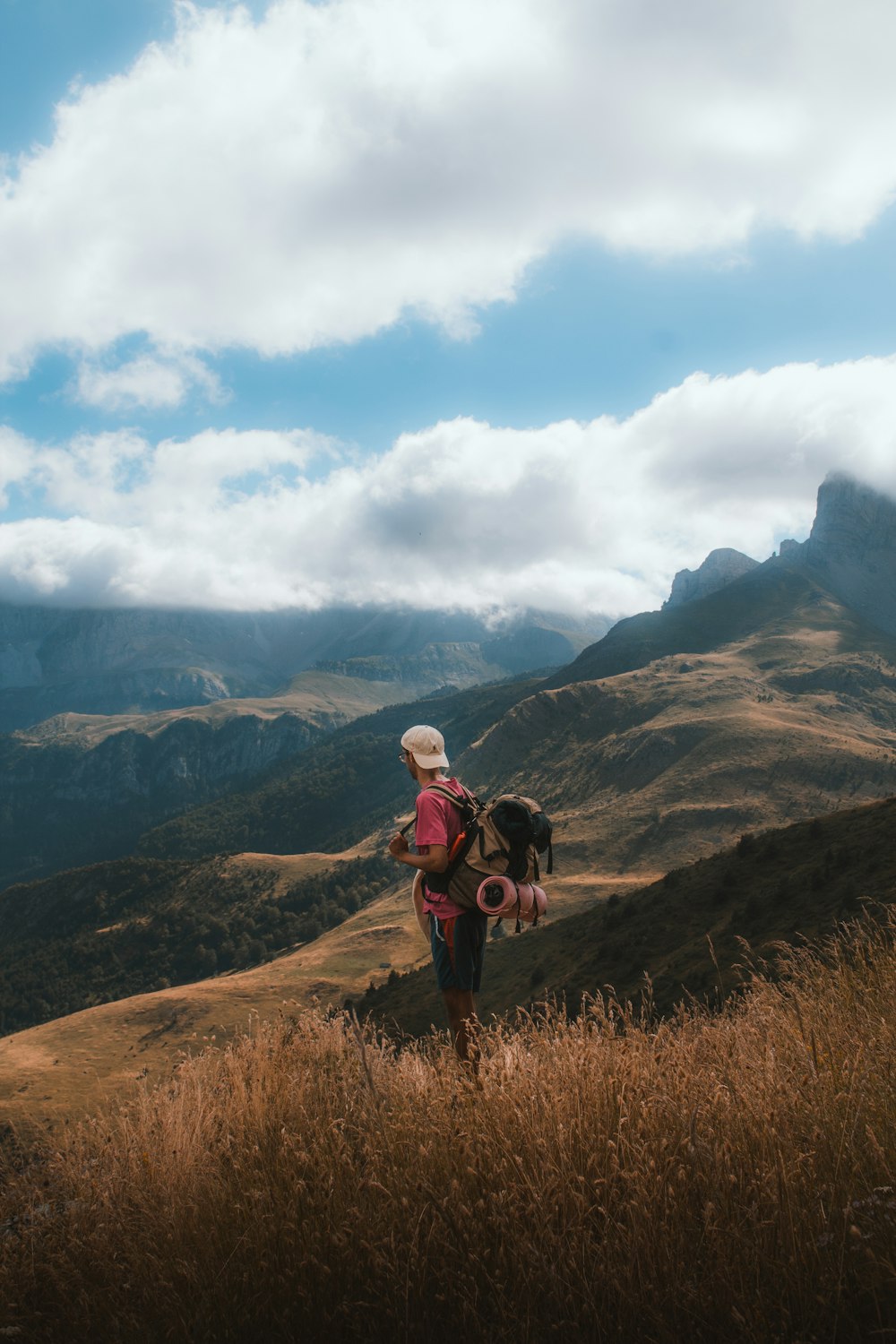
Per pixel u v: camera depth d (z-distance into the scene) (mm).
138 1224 2949
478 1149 2732
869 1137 2605
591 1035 3502
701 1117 2826
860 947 4734
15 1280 2785
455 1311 2311
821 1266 2186
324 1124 3311
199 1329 2471
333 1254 2520
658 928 59312
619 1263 2289
